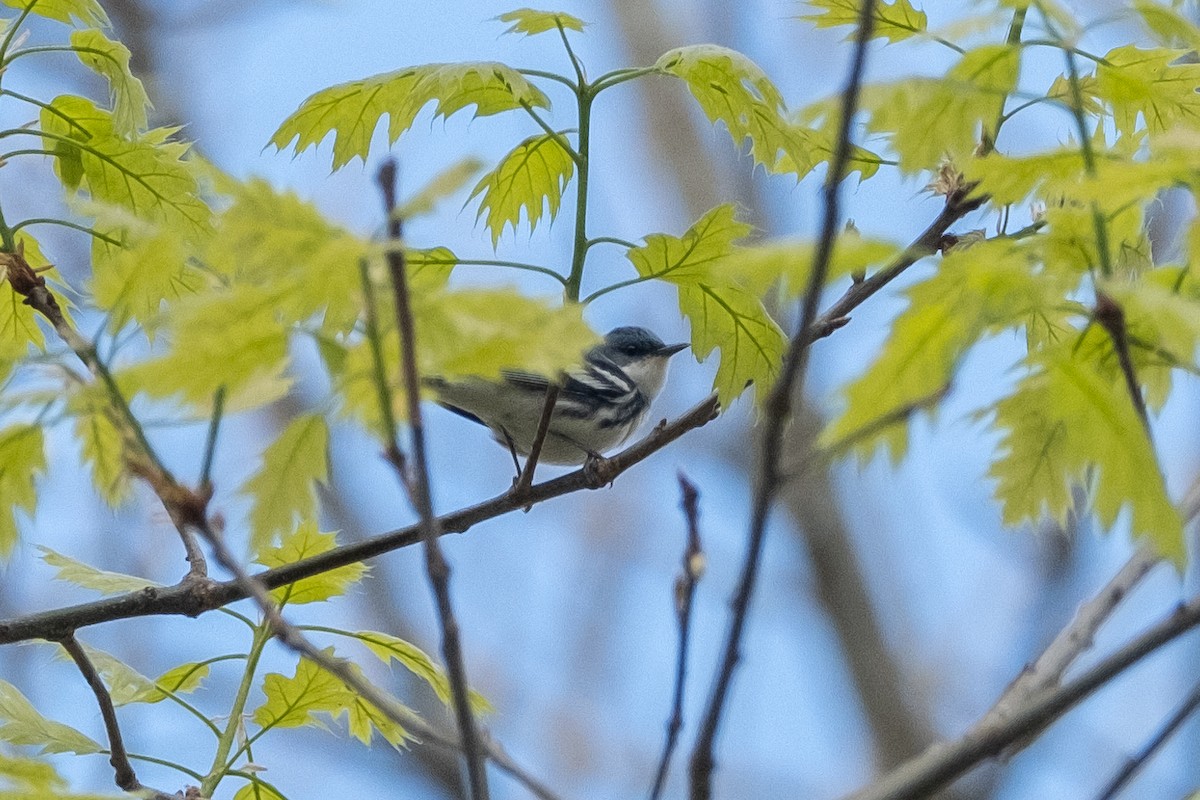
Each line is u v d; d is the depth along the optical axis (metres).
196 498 5.20
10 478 5.91
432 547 4.80
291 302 5.06
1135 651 4.83
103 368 5.32
